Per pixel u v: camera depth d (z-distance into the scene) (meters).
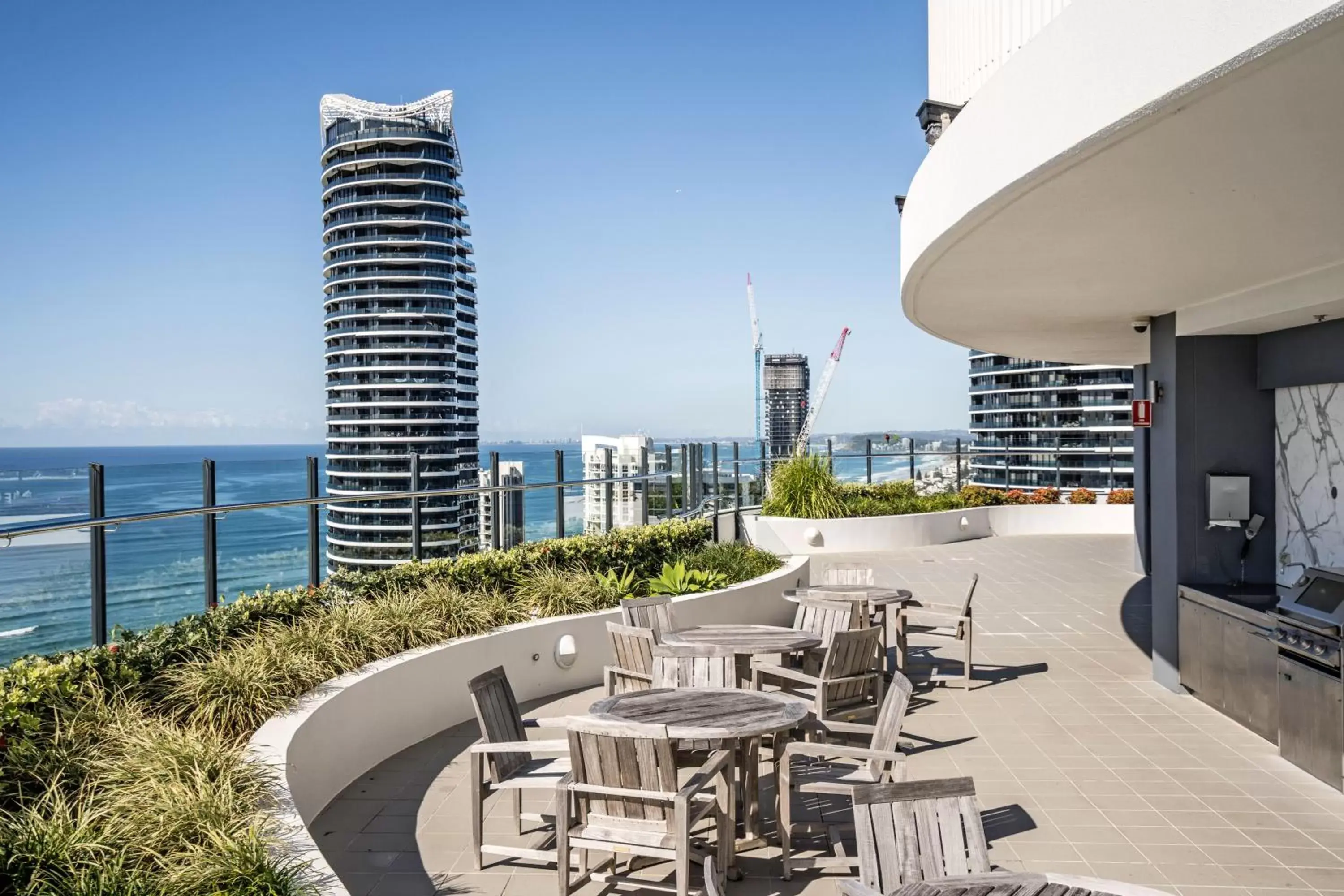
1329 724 5.78
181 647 5.82
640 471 12.63
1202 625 7.61
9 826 3.62
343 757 5.80
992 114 4.32
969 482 22.36
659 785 4.06
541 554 9.46
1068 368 99.25
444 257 125.44
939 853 3.13
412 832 5.16
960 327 9.55
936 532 19.06
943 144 5.14
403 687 6.57
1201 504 7.93
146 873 3.44
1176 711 7.52
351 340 124.94
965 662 8.43
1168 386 8.12
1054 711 7.55
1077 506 20.86
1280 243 5.25
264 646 5.99
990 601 12.73
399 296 124.06
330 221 127.88
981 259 5.87
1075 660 9.40
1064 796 5.66
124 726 4.64
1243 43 2.62
